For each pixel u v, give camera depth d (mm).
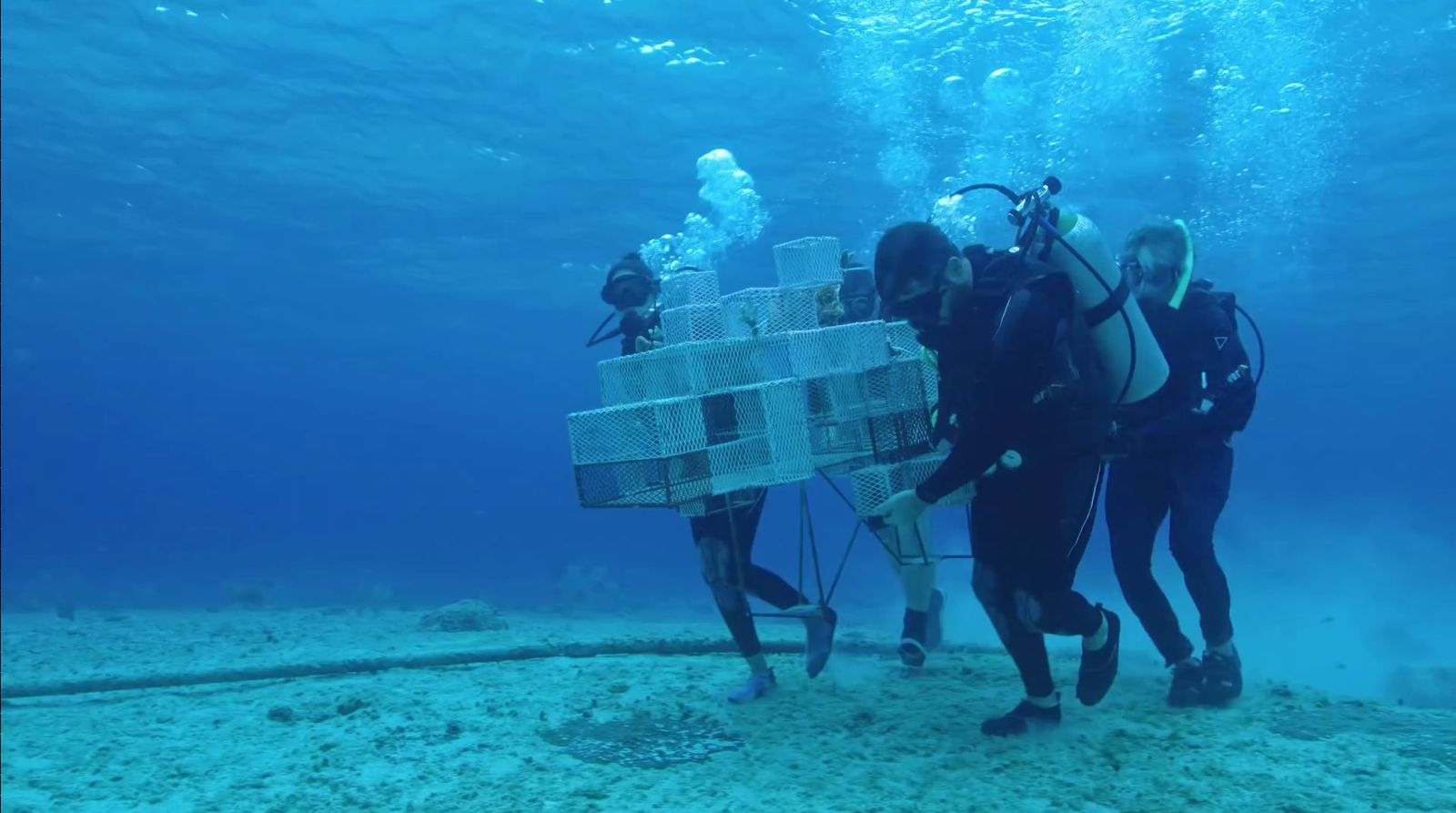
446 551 48688
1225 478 4379
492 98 18203
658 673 5445
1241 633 8953
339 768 3922
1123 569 4406
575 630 8570
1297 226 24188
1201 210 22484
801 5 14188
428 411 100375
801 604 4762
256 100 18594
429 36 16000
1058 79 15297
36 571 33719
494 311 41219
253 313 42719
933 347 3506
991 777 3361
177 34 16203
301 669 5984
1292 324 42656
